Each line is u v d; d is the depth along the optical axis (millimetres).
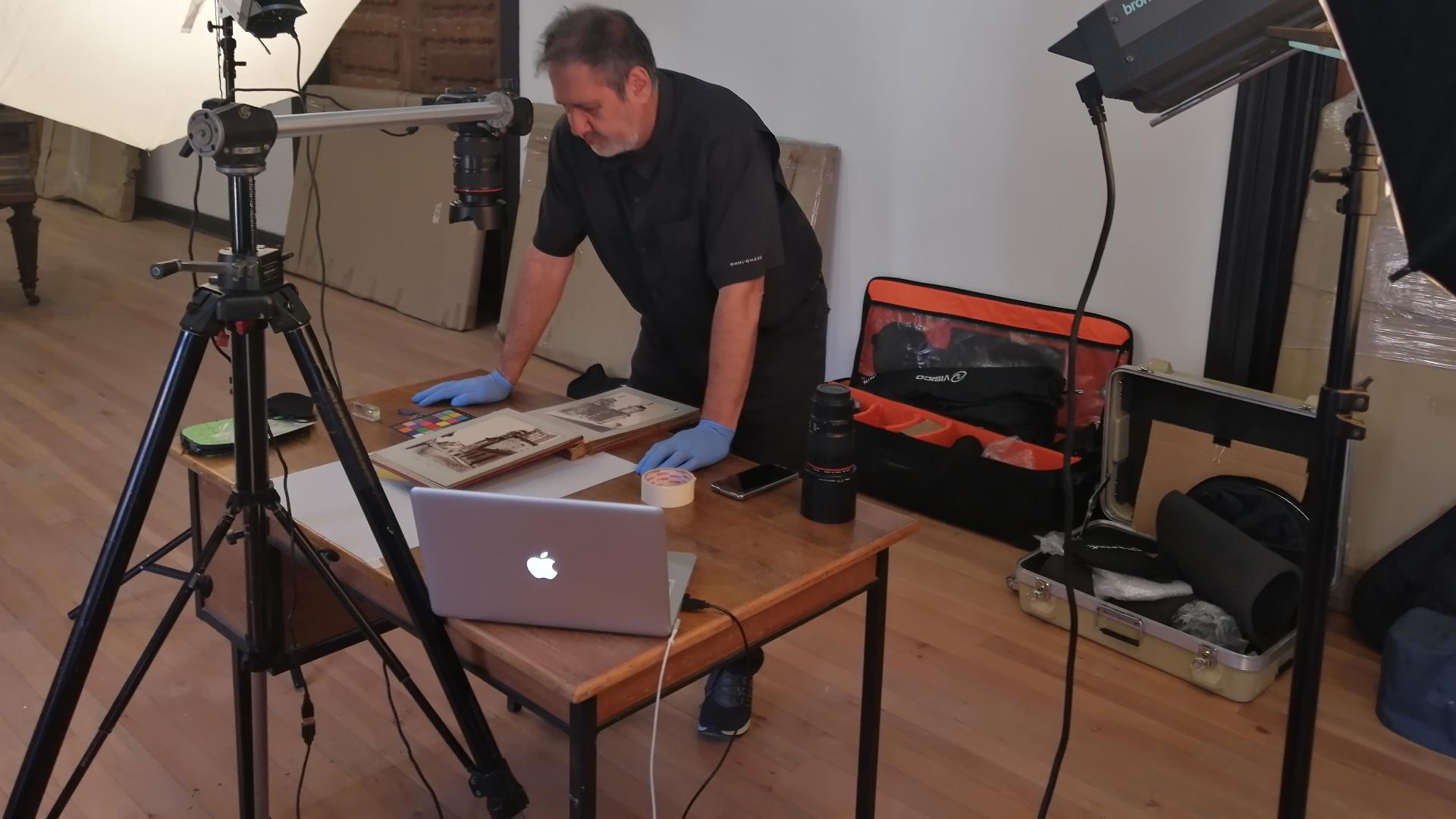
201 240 6641
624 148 1865
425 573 1411
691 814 2039
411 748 2217
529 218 4652
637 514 1212
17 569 2809
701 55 4012
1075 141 3121
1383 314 2633
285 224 6137
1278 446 2705
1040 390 3207
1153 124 1511
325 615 1900
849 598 1626
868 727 1753
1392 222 2584
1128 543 2885
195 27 1451
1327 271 2719
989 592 2871
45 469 3400
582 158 2027
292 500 1641
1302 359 2791
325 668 2471
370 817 2016
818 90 3695
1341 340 1356
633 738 2268
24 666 2410
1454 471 2566
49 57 1359
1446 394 2561
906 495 3281
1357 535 2736
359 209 5430
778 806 2072
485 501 1241
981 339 3348
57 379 4180
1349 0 1015
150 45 1418
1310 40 1247
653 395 2109
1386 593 2564
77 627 1427
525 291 2166
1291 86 2682
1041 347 3232
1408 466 2635
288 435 1876
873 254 3670
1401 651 2311
